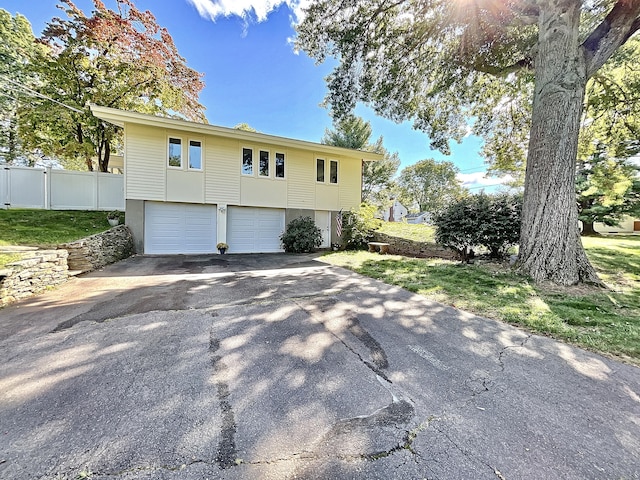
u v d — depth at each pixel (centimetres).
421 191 4019
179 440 169
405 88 932
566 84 559
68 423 183
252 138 1140
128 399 209
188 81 1376
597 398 212
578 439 170
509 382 233
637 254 829
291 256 1043
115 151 1529
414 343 308
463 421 187
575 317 373
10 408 197
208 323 363
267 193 1210
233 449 162
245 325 357
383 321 372
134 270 722
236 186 1148
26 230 752
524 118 1053
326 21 772
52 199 1063
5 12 1447
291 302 454
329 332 338
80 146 1230
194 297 479
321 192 1335
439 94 990
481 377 241
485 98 1035
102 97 1229
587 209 1777
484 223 727
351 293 506
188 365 259
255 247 1210
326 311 411
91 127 1225
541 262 562
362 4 743
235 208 1168
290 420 188
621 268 672
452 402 208
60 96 1181
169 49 1281
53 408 197
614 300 446
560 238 552
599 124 1029
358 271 709
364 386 229
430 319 379
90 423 183
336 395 216
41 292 500
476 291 501
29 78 1488
